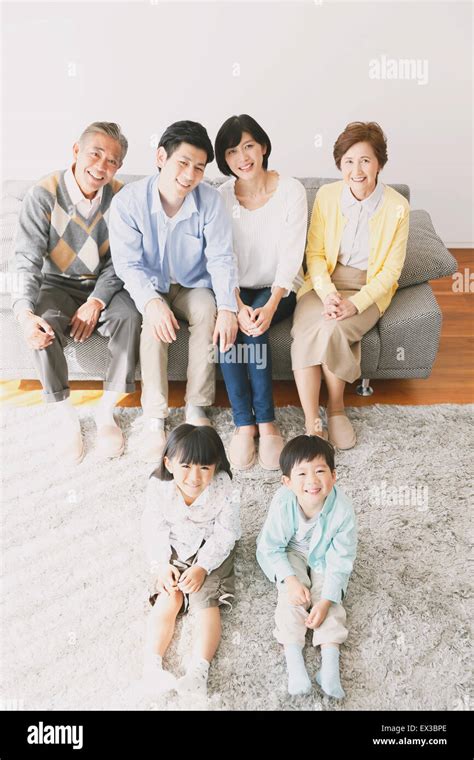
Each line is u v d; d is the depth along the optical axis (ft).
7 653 4.87
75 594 5.29
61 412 6.71
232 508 5.21
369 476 6.37
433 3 8.83
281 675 4.75
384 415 7.16
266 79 9.24
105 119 9.32
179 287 7.06
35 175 9.60
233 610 5.19
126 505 6.07
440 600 5.24
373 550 5.65
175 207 6.47
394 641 4.95
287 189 6.75
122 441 6.68
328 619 4.88
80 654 4.87
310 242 7.11
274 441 6.56
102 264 7.01
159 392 6.65
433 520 5.92
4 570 5.48
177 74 9.12
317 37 9.00
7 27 8.68
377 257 6.88
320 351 6.52
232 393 6.62
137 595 5.29
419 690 4.66
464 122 9.61
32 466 6.49
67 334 6.87
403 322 6.91
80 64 8.96
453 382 7.77
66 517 5.95
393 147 9.77
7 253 7.29
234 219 6.79
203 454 4.94
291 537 5.32
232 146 6.36
